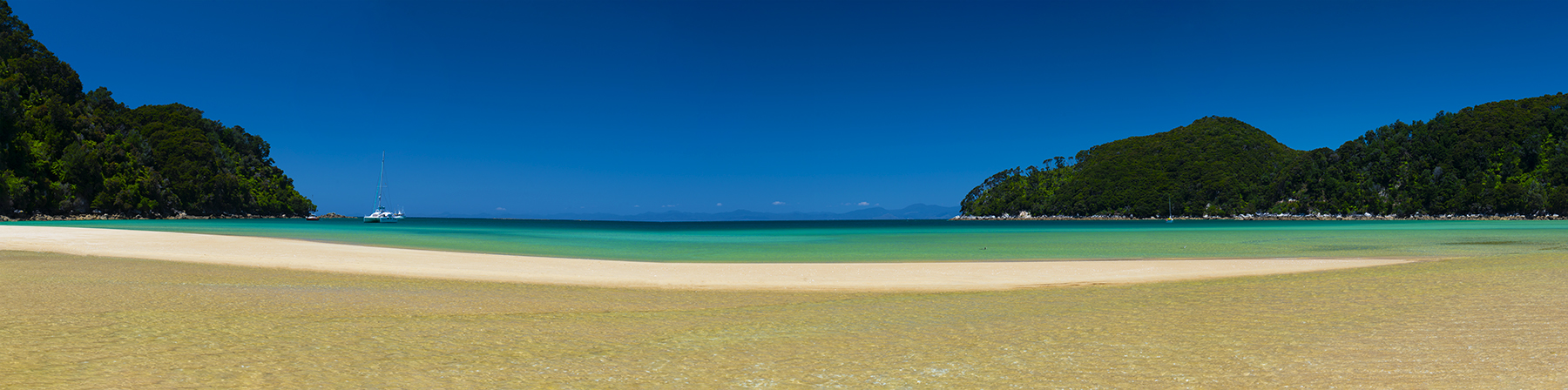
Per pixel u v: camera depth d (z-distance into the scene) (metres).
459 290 15.54
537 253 33.34
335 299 13.14
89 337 8.20
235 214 175.88
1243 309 11.46
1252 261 26.58
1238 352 7.61
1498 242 44.91
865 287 17.00
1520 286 14.01
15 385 5.77
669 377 6.65
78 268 19.77
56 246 31.38
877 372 6.88
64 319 9.68
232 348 7.70
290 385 6.07
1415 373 6.32
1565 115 186.88
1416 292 13.39
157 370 6.51
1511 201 174.50
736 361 7.45
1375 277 17.72
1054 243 48.19
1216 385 6.11
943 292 15.73
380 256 27.33
